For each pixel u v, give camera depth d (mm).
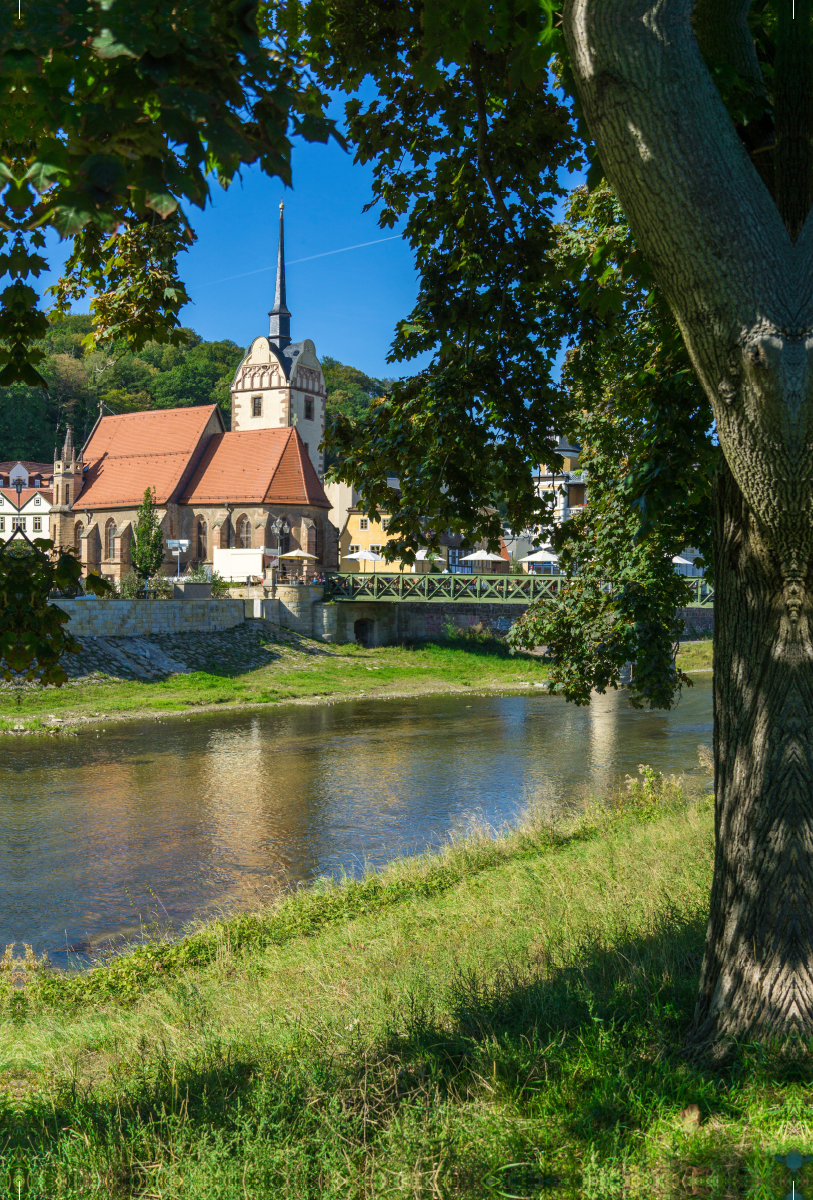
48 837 18859
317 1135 3715
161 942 11703
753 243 3545
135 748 30062
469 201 6965
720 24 4445
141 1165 3660
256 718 37625
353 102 6824
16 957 11969
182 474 72125
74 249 6531
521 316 7168
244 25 2934
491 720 37125
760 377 3559
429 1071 4355
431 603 62031
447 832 18953
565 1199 3234
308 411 88250
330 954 9211
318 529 71062
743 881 4449
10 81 2773
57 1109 4762
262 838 18719
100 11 2668
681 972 5496
